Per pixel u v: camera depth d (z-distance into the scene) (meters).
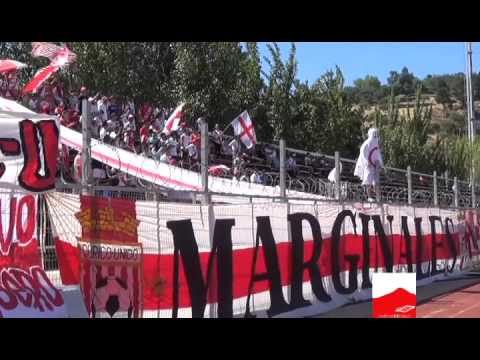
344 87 35.88
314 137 33.16
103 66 26.61
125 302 8.72
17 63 15.49
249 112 30.39
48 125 7.75
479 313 13.80
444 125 122.06
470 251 26.55
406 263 19.80
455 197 27.30
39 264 7.53
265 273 12.17
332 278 14.88
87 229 8.20
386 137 40.50
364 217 16.98
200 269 10.30
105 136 17.36
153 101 28.38
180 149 20.08
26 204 7.44
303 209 13.87
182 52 28.64
